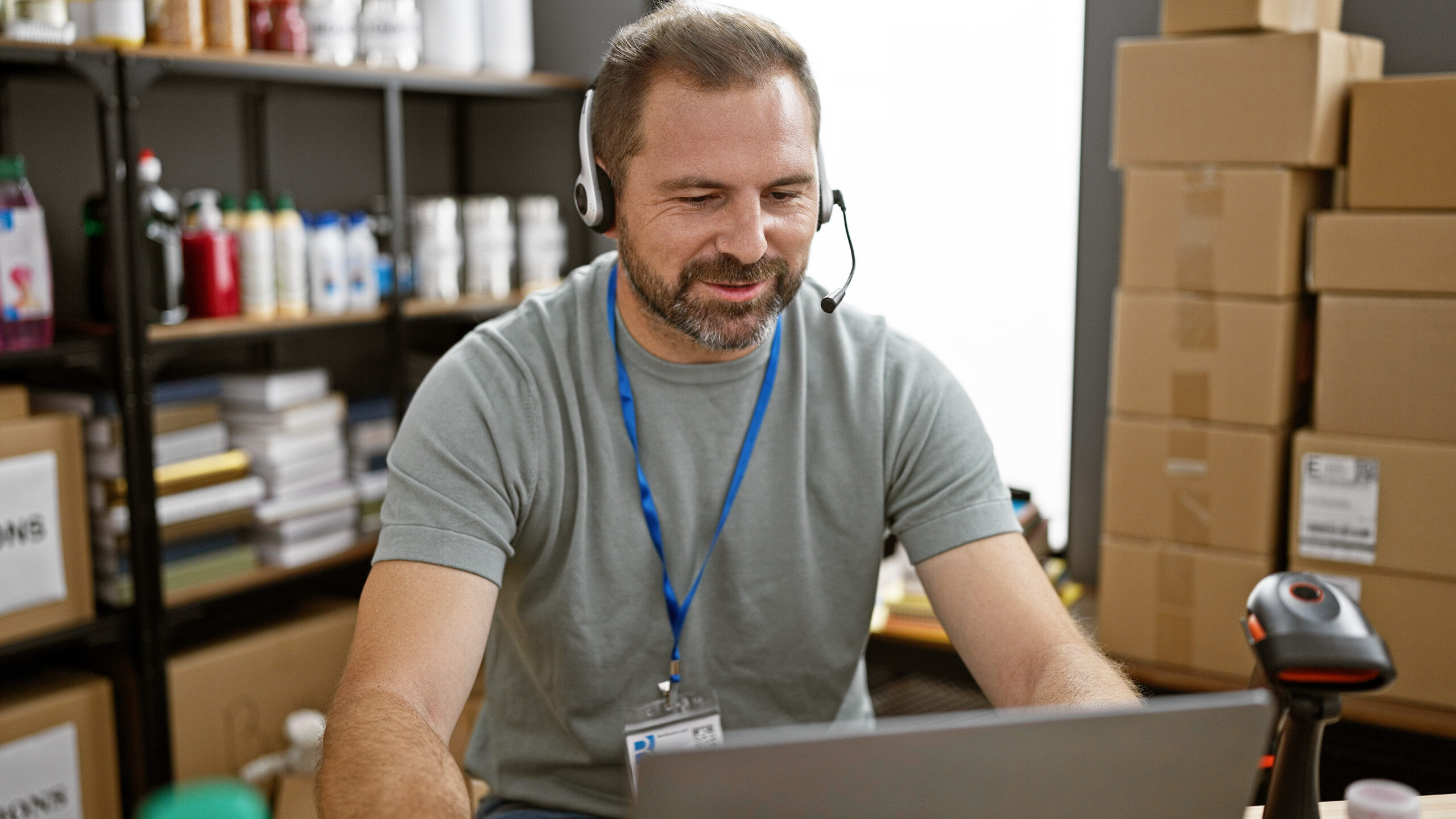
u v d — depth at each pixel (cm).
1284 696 86
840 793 62
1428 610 173
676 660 121
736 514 122
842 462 124
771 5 262
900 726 62
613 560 120
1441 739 173
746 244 107
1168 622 193
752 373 122
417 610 105
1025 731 62
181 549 215
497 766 126
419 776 86
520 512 118
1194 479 188
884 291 259
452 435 114
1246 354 182
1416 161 170
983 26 239
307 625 236
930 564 120
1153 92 184
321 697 238
